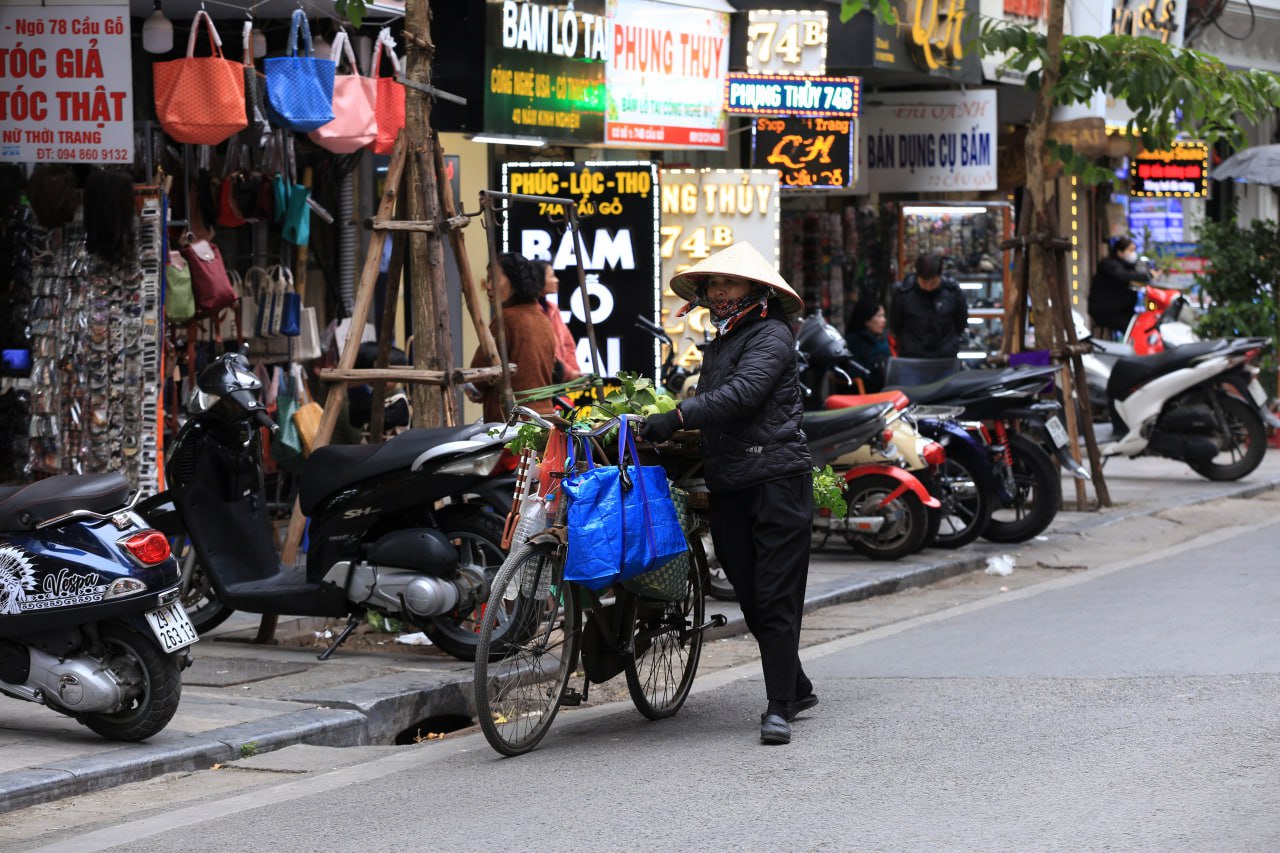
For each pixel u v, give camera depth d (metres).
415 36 17.50
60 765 12.10
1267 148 35.56
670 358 22.34
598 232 23.25
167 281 20.20
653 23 27.44
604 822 10.62
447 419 17.20
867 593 20.11
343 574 15.30
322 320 24.22
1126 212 47.03
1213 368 27.98
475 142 26.92
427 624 15.44
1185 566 21.38
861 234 35.25
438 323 17.47
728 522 13.14
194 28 19.20
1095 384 31.28
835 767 11.81
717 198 24.22
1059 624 17.45
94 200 19.00
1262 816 10.16
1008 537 23.39
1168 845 9.67
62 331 19.53
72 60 18.55
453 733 14.20
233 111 19.11
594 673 13.41
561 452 12.91
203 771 12.60
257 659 15.90
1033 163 26.42
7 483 20.41
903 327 29.62
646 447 13.52
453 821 10.81
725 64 28.88
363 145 21.05
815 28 28.72
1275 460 33.12
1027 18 36.34
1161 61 25.34
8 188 20.27
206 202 21.47
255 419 15.60
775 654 12.83
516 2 24.56
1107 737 12.30
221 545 15.95
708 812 10.75
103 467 19.52
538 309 19.88
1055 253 26.77
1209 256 35.53
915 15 31.77
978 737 12.51
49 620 12.61
